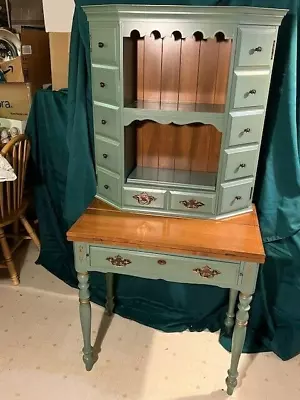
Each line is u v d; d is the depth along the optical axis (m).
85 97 1.63
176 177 1.55
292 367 1.64
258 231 1.37
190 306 1.89
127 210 1.50
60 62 1.78
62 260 2.15
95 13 1.27
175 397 1.50
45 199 2.07
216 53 1.41
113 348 1.71
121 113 1.36
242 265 1.26
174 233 1.34
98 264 1.37
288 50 1.34
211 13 1.17
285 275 1.65
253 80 1.27
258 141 1.38
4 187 1.89
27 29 1.98
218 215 1.45
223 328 1.81
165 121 1.35
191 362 1.66
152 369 1.62
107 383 1.54
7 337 1.74
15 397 1.47
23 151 1.87
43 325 1.82
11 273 2.05
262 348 1.72
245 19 1.16
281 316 1.72
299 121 1.44
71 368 1.60
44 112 1.86
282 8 1.31
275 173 1.50
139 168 1.64
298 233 1.57
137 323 1.86
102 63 1.34
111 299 1.86
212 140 1.56
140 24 1.23
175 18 1.20
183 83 1.49
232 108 1.28
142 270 1.35
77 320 1.85
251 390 1.54
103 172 1.53
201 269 1.30
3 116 2.11
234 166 1.38
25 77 2.02
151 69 1.48
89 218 1.43
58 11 1.64
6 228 2.30
